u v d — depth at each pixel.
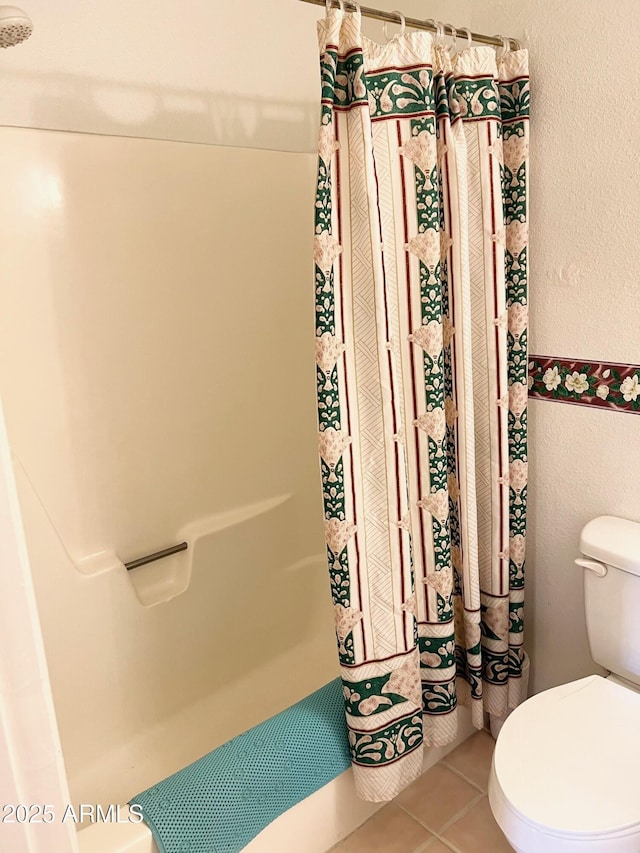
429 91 1.19
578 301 1.42
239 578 1.90
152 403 1.78
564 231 1.41
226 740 1.70
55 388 1.62
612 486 1.44
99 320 1.66
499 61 1.38
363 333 1.22
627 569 1.31
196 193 1.78
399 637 1.35
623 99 1.25
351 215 1.18
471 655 1.52
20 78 1.50
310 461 2.14
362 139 1.13
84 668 1.58
